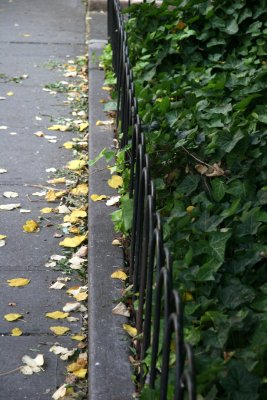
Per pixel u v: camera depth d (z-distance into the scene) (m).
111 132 6.95
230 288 4.14
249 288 4.15
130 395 3.90
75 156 6.84
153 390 3.60
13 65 8.92
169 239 4.57
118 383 3.98
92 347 4.24
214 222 4.61
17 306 4.77
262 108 5.93
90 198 5.75
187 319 3.98
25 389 4.10
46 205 5.98
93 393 3.90
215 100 6.38
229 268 4.38
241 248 4.54
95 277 4.84
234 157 5.33
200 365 3.53
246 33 7.47
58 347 4.39
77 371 4.22
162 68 7.46
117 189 5.88
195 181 5.21
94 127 7.05
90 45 9.37
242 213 4.79
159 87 6.88
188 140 5.57
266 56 7.43
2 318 4.66
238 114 6.04
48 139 7.12
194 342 3.75
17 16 10.70
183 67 7.29
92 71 8.48
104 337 4.32
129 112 5.67
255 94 6.12
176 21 7.68
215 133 5.50
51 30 10.21
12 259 5.26
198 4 7.55
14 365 4.27
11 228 5.63
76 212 5.80
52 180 6.34
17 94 8.13
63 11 11.02
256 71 6.83
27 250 5.38
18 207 5.91
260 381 3.42
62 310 4.76
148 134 5.64
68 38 9.95
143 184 4.38
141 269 4.20
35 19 10.62
